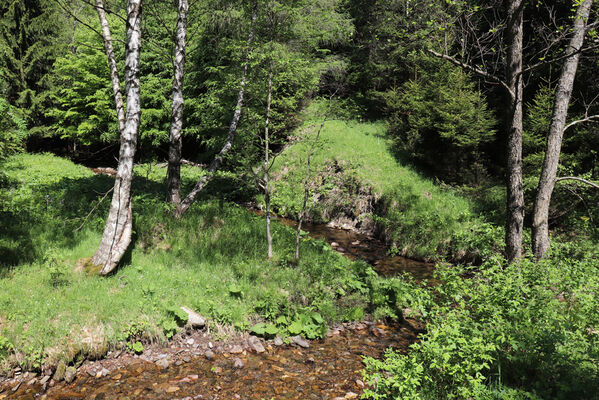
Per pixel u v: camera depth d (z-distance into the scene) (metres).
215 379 5.33
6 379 4.88
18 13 23.05
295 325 6.81
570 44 7.78
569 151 12.49
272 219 12.68
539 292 5.10
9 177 13.16
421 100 16.70
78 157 26.38
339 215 15.78
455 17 7.80
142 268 7.27
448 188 14.79
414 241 12.56
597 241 9.61
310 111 18.55
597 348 4.19
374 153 17.95
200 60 19.77
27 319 5.45
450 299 5.95
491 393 3.77
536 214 8.16
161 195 12.72
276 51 8.57
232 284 7.39
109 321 5.85
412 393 3.73
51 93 23.64
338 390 5.20
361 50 23.17
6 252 7.00
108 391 4.91
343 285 8.42
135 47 7.17
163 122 22.50
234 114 11.37
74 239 7.85
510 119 7.70
